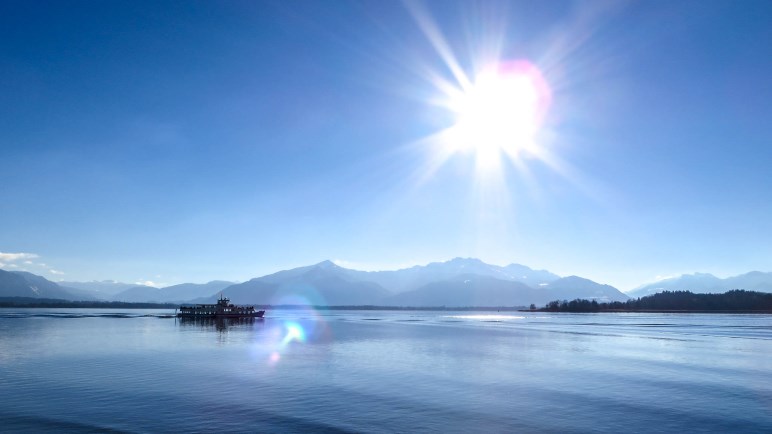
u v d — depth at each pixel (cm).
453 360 6962
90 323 16550
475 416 3812
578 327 17012
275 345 9025
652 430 3528
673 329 15675
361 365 6362
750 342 10400
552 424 3638
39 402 4153
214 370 5869
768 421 3775
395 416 3781
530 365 6494
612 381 5334
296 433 3341
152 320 19675
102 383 4994
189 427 3462
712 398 4519
